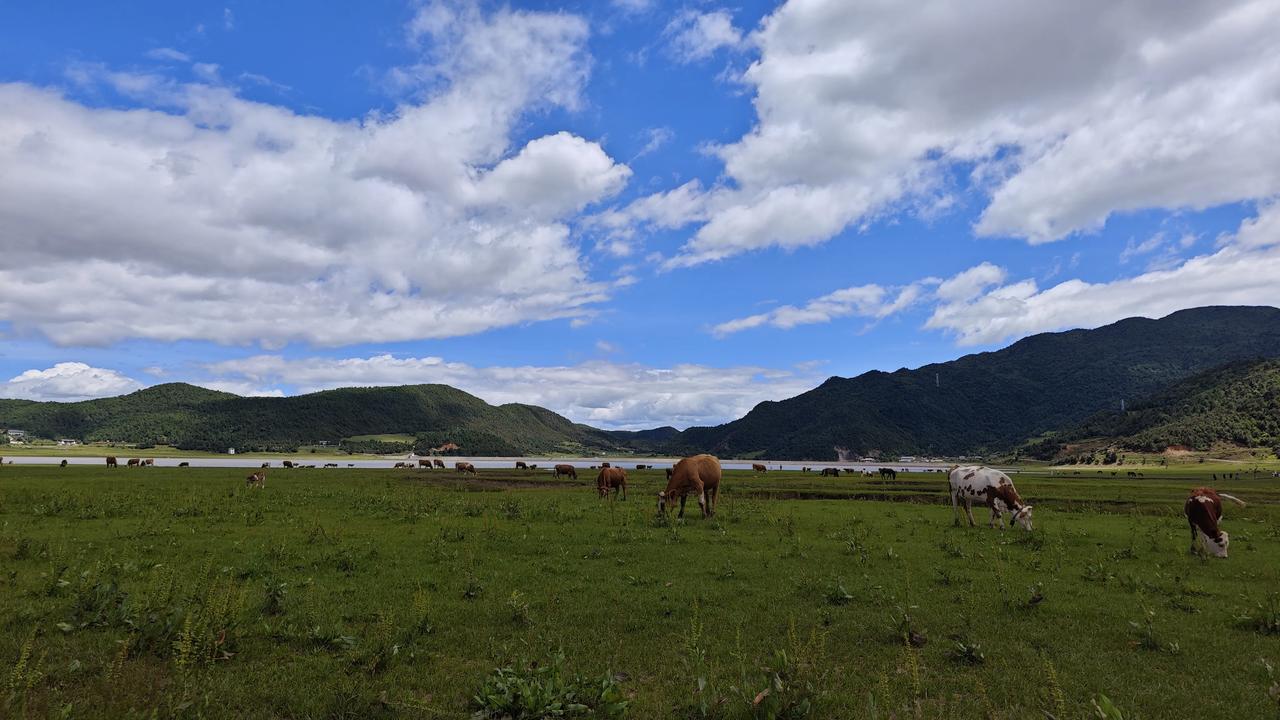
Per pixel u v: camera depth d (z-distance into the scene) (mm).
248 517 23219
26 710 6359
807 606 11953
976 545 20156
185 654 7668
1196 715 7461
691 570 15234
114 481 47500
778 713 6898
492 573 14469
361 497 34375
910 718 7211
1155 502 47031
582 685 7543
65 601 10695
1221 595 13672
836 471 102062
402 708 7066
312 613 10625
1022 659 9258
